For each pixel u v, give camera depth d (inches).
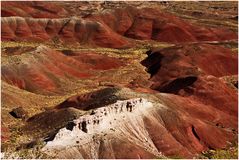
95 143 2145.7
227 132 2861.7
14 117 2829.7
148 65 4746.6
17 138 2401.6
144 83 4084.6
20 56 3843.5
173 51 4788.4
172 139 2486.5
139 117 2491.4
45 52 4116.6
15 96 3164.4
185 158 2400.3
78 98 3011.8
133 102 2503.7
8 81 3565.5
